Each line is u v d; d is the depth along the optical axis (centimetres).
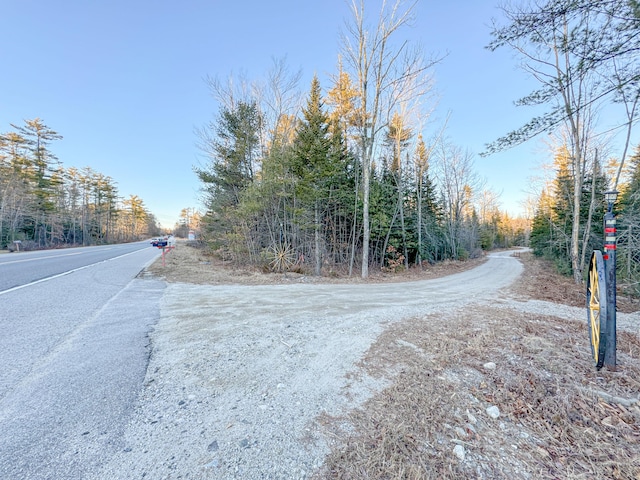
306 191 1202
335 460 172
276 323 453
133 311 507
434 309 568
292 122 1490
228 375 280
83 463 165
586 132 1155
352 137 1464
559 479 166
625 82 337
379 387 260
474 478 163
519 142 429
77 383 257
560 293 846
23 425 196
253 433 196
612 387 263
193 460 170
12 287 656
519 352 337
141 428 198
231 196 1548
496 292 858
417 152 2005
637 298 749
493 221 4631
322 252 1455
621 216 852
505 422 216
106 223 4544
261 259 1355
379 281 1169
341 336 394
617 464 177
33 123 3173
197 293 706
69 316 459
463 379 275
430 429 203
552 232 1998
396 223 1888
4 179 2594
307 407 228
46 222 3083
